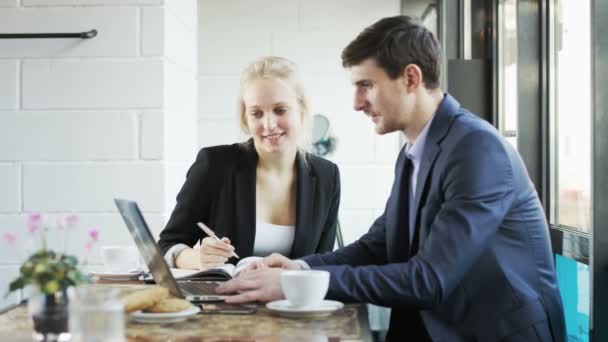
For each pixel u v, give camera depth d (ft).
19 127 9.22
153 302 4.66
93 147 9.21
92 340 3.39
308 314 4.83
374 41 6.07
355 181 13.85
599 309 6.70
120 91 9.18
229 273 6.48
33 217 4.18
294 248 7.92
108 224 9.22
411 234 6.00
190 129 10.80
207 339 4.23
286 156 7.97
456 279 5.39
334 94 13.87
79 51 9.18
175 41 9.77
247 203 7.91
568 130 9.20
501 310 5.65
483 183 5.49
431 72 6.07
